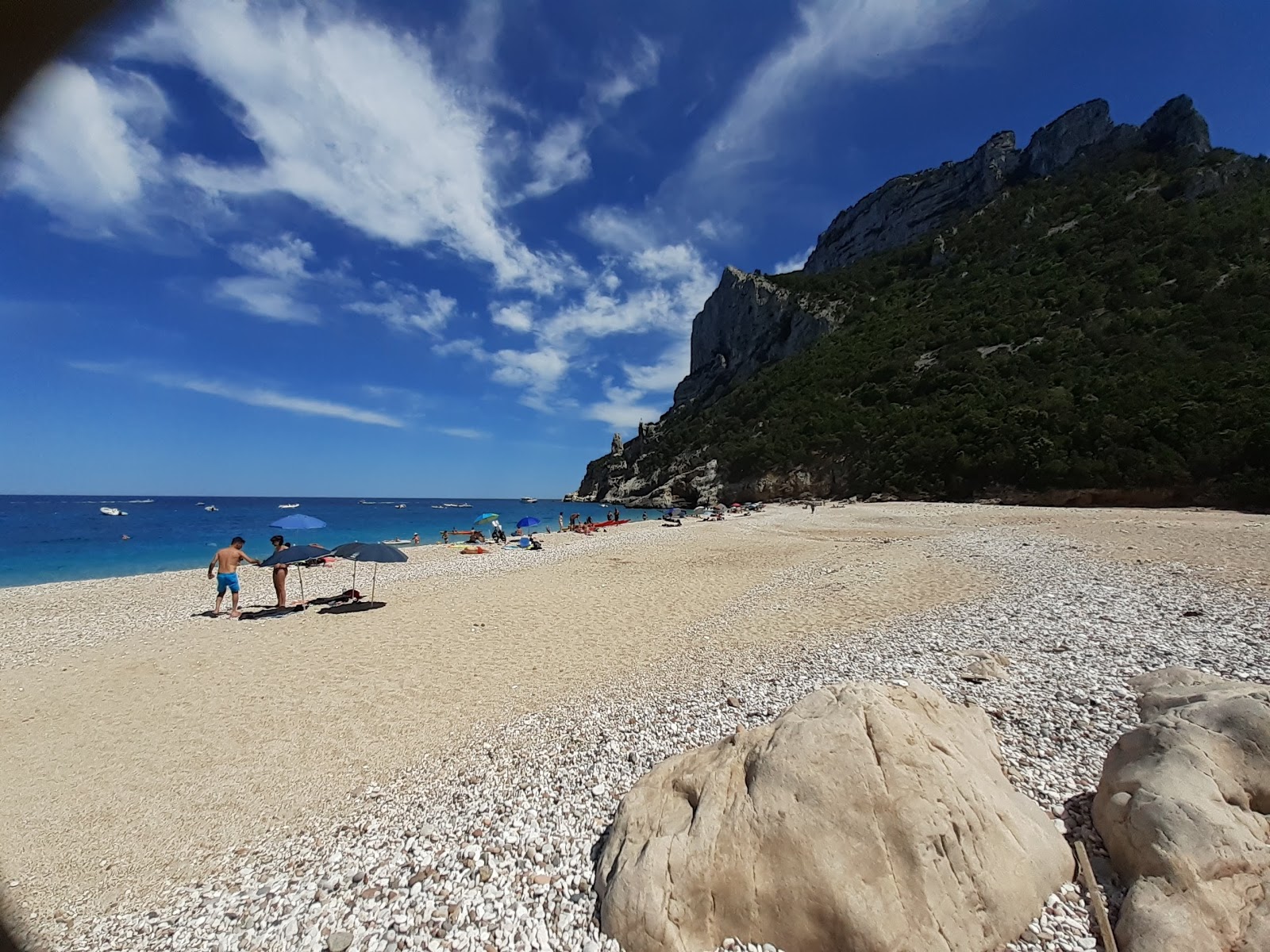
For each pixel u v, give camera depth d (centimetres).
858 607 1122
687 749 589
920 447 4997
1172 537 1639
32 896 450
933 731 408
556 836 462
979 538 1920
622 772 560
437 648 1074
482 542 3334
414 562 2416
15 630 1323
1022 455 4178
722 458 7494
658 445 10444
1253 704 381
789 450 6475
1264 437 3094
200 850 505
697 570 1873
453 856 448
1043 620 868
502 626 1225
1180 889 310
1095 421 3972
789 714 436
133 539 3725
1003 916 321
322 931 378
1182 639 719
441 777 603
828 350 8175
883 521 3222
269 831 531
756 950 329
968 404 5178
